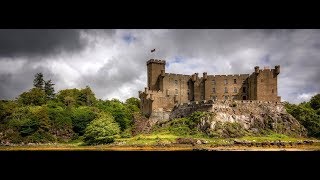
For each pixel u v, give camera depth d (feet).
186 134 290.97
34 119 346.95
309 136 313.73
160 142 247.09
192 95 404.16
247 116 314.14
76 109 395.96
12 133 333.01
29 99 456.45
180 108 354.33
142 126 358.84
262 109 326.65
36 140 327.67
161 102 379.35
